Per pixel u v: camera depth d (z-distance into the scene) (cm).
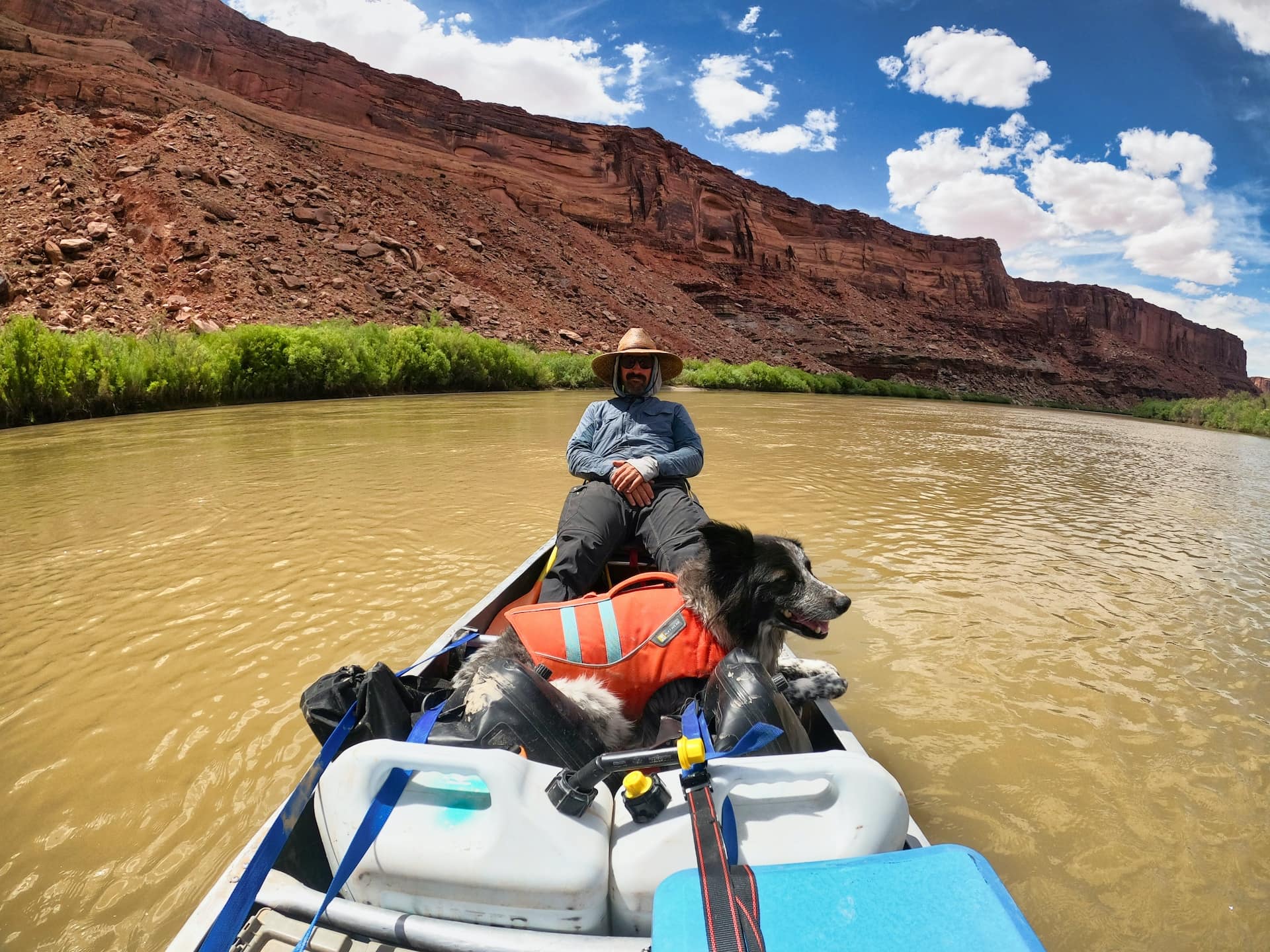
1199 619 534
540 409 2178
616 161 7700
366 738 220
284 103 5419
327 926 160
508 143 6912
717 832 154
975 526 823
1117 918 239
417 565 594
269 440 1344
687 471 433
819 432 1936
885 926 125
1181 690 410
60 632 456
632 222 7512
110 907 234
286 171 4056
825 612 262
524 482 940
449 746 186
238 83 5222
